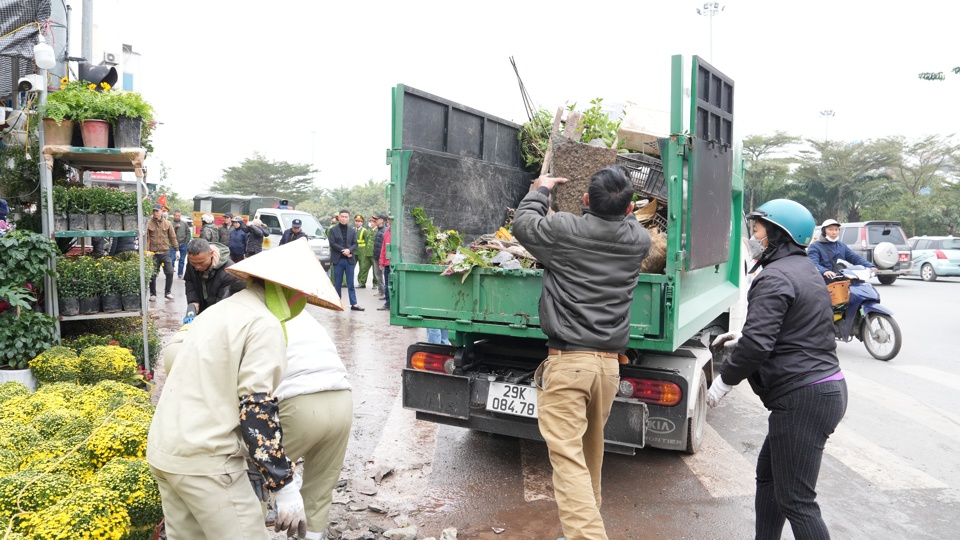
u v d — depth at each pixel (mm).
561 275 3404
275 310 2672
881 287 20125
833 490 4602
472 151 5523
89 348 5633
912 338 10547
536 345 5004
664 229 4938
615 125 5375
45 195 6012
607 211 3350
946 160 50375
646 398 4430
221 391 2441
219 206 29141
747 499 4418
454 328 4484
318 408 3162
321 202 71875
